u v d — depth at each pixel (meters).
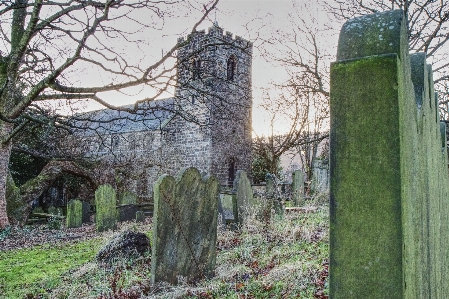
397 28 1.29
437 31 7.67
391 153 1.23
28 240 9.45
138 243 6.19
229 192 8.59
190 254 4.91
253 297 3.88
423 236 1.69
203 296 4.12
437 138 2.30
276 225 7.29
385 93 1.24
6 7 9.15
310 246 5.62
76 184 21.94
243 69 31.28
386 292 1.21
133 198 14.39
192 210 5.00
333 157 1.30
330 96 1.32
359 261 1.25
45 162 21.12
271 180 9.98
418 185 1.58
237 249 6.07
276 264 4.88
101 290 4.53
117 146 33.19
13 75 10.80
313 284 3.96
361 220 1.25
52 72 9.43
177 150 31.53
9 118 9.85
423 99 1.71
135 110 9.84
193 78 10.89
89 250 7.57
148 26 8.86
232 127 31.69
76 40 8.63
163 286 4.52
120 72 8.75
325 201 10.93
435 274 2.09
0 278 5.55
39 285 5.10
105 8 8.54
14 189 14.38
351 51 1.34
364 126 1.26
